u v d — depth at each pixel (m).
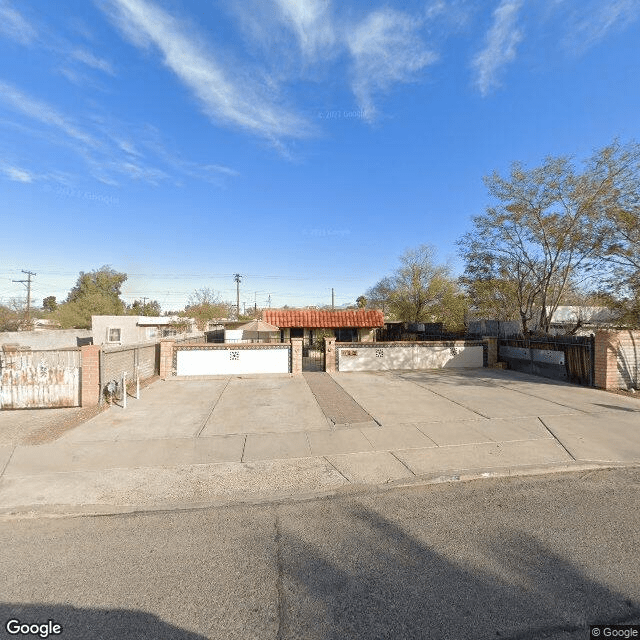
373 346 15.12
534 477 5.11
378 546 3.50
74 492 4.64
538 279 17.00
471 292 19.77
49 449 6.06
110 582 3.03
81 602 2.81
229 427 7.25
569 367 11.95
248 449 6.08
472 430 6.96
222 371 13.95
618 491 4.64
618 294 12.57
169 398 9.88
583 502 4.35
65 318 36.38
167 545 3.55
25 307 43.50
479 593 2.86
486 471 5.20
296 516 4.09
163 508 4.28
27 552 3.46
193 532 3.79
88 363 8.83
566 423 7.32
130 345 11.36
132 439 6.55
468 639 2.45
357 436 6.68
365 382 12.24
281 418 7.86
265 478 5.03
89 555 3.40
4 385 8.51
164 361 13.50
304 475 5.13
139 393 10.38
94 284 51.28
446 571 3.12
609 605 2.73
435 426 7.22
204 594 2.88
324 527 3.86
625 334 10.70
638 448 6.02
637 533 3.68
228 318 45.09
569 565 3.17
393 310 31.94
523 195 15.43
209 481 4.95
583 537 3.61
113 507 4.30
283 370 14.26
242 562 3.27
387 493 4.64
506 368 15.34
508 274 17.84
